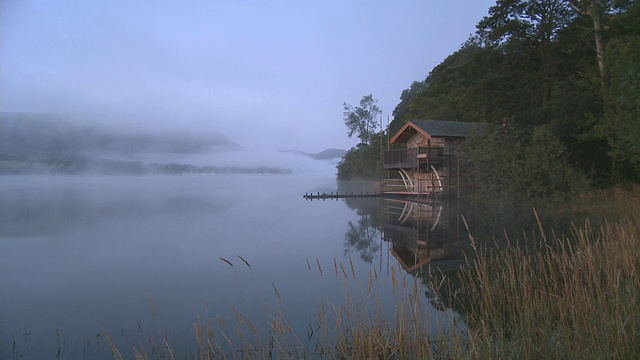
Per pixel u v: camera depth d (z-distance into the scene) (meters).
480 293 7.77
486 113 33.16
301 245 14.80
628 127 16.58
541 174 22.45
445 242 14.18
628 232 8.81
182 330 6.87
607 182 23.42
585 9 24.44
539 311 5.71
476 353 4.43
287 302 8.14
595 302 5.23
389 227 18.69
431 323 6.39
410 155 32.44
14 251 14.55
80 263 12.56
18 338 6.67
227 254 13.48
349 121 78.56
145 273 11.15
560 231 13.84
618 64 18.62
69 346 6.30
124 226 20.94
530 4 29.33
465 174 31.23
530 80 28.95
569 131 24.06
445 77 49.19
